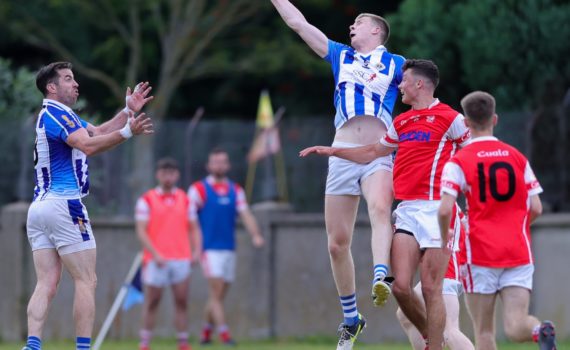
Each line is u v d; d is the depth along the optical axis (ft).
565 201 134.41
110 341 144.46
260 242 134.62
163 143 147.95
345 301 81.66
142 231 126.31
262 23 239.30
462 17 165.78
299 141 145.89
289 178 145.79
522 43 161.99
